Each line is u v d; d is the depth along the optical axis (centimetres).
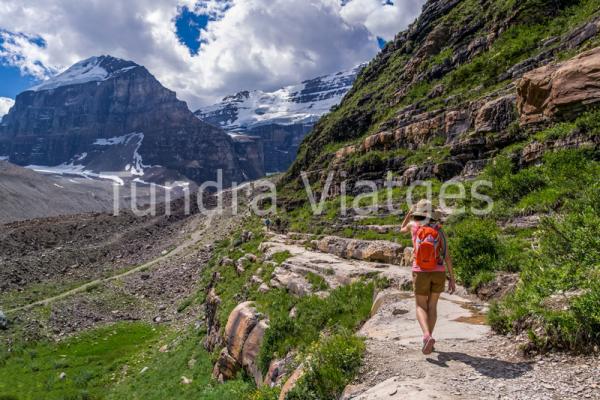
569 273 722
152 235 12312
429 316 639
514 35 3103
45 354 3859
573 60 1662
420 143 3312
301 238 3272
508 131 2188
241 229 7212
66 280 7531
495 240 1191
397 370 626
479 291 1041
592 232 786
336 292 1472
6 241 10175
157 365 2928
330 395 666
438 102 3397
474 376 562
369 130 4884
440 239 662
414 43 5634
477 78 3127
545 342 605
